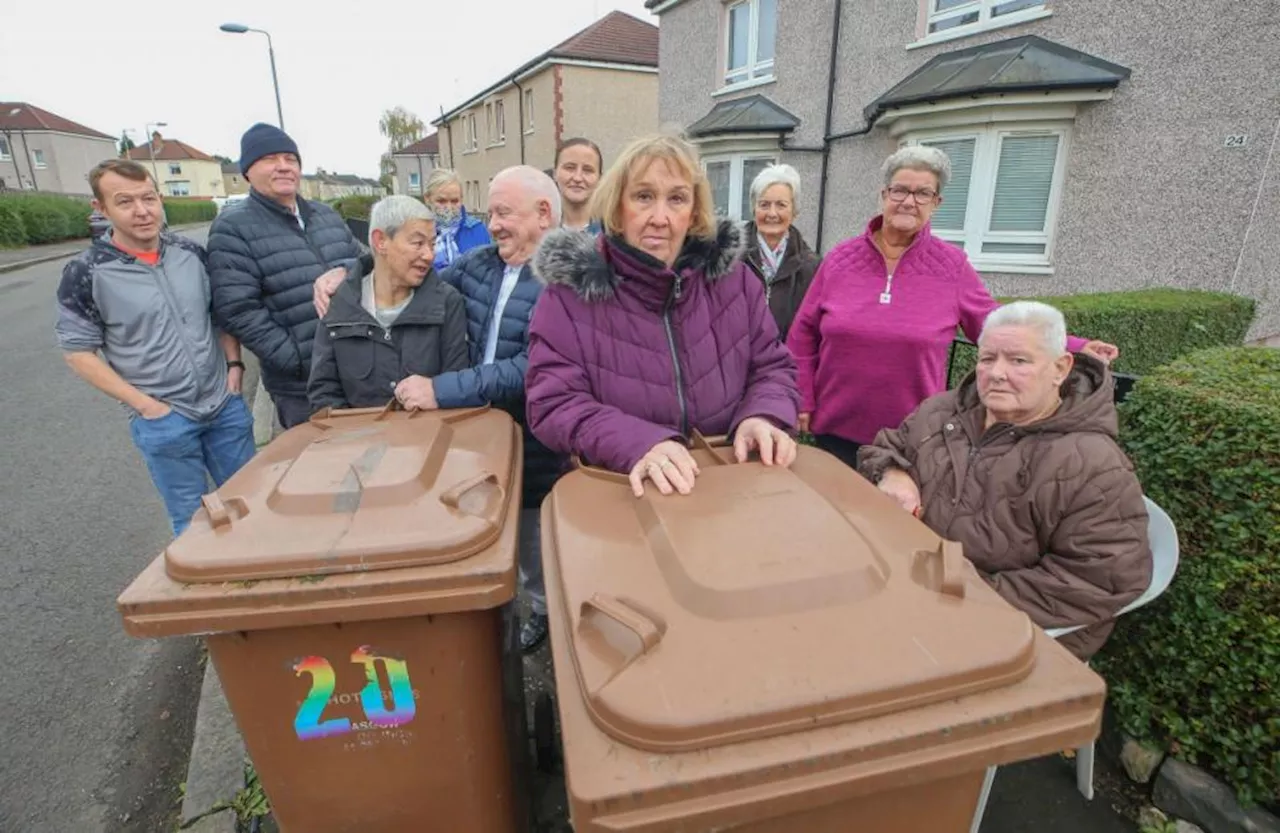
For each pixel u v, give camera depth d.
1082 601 1.71
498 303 2.53
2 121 52.69
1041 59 6.87
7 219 21.30
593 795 0.83
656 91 20.58
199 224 44.00
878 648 0.99
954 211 8.05
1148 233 6.56
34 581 3.56
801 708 0.90
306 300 3.07
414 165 45.78
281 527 1.39
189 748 2.50
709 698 0.90
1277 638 1.73
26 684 2.82
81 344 2.77
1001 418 1.91
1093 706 0.98
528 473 2.43
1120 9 6.47
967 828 1.11
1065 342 1.82
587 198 3.60
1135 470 2.09
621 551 1.22
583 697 0.96
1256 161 5.79
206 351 3.01
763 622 1.03
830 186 10.15
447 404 2.12
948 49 8.13
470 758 1.51
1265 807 1.84
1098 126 6.76
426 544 1.33
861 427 2.83
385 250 2.30
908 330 2.63
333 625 1.37
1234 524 1.81
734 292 1.90
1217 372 2.11
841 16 9.47
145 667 2.93
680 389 1.81
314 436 1.90
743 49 11.79
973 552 1.89
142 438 2.94
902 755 0.91
